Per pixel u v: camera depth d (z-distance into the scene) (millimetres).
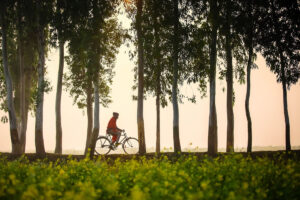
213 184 9195
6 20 25734
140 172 10461
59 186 8805
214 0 24281
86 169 12125
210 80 23891
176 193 7336
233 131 26328
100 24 24688
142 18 25188
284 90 23875
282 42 23828
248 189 8445
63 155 23797
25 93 32250
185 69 24578
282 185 8555
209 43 25516
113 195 8445
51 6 25156
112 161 20250
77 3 24109
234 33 25312
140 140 24250
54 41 25188
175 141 23312
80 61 29312
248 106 24234
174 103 23734
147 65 27609
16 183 8180
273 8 24078
